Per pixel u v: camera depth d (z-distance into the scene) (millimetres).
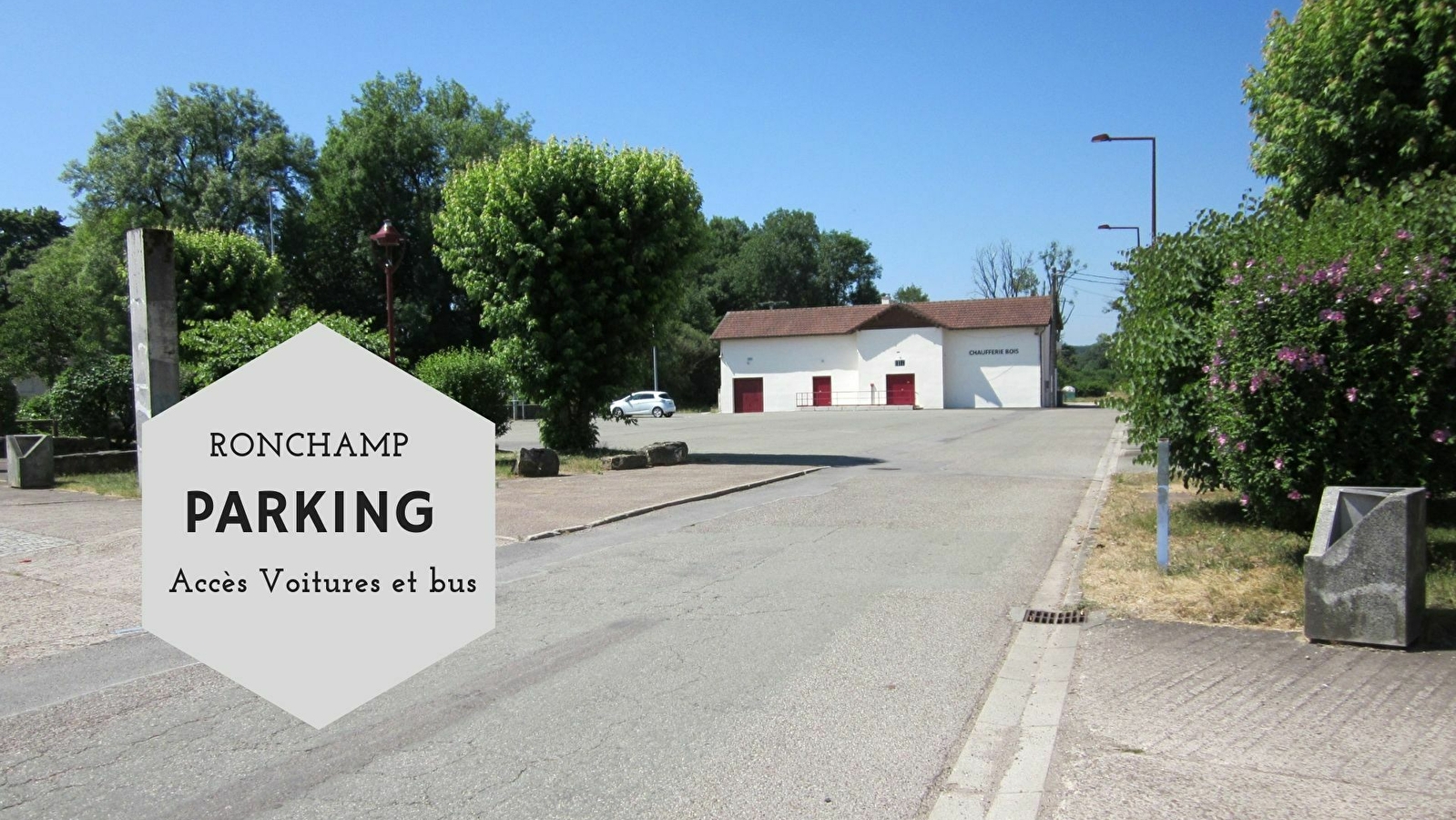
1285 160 11930
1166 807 3932
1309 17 11258
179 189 49500
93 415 18922
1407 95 10609
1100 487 14953
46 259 48219
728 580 8359
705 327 84688
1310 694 5125
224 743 4789
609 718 5074
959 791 4184
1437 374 7094
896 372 58469
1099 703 5145
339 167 52156
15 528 10922
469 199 20797
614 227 20562
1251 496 8039
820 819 3926
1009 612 7176
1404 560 5754
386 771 4426
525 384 20547
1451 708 4859
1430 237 7555
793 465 18938
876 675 5746
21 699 5453
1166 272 10094
